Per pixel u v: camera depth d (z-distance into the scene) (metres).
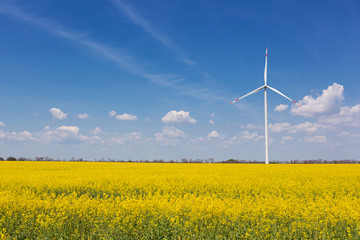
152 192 20.92
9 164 56.12
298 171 39.69
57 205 13.52
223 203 13.91
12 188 20.75
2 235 9.93
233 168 47.12
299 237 10.32
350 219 11.88
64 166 51.19
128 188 21.98
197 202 13.94
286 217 12.12
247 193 20.38
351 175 33.19
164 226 11.16
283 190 21.72
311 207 13.45
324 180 27.94
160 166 54.09
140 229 11.05
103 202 14.48
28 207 13.27
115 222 11.21
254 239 9.98
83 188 22.38
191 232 10.71
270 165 59.72
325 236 10.18
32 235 10.70
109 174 33.31
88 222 11.73
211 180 26.19
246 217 11.97
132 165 57.12
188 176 30.28
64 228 11.14
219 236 10.12
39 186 21.55
